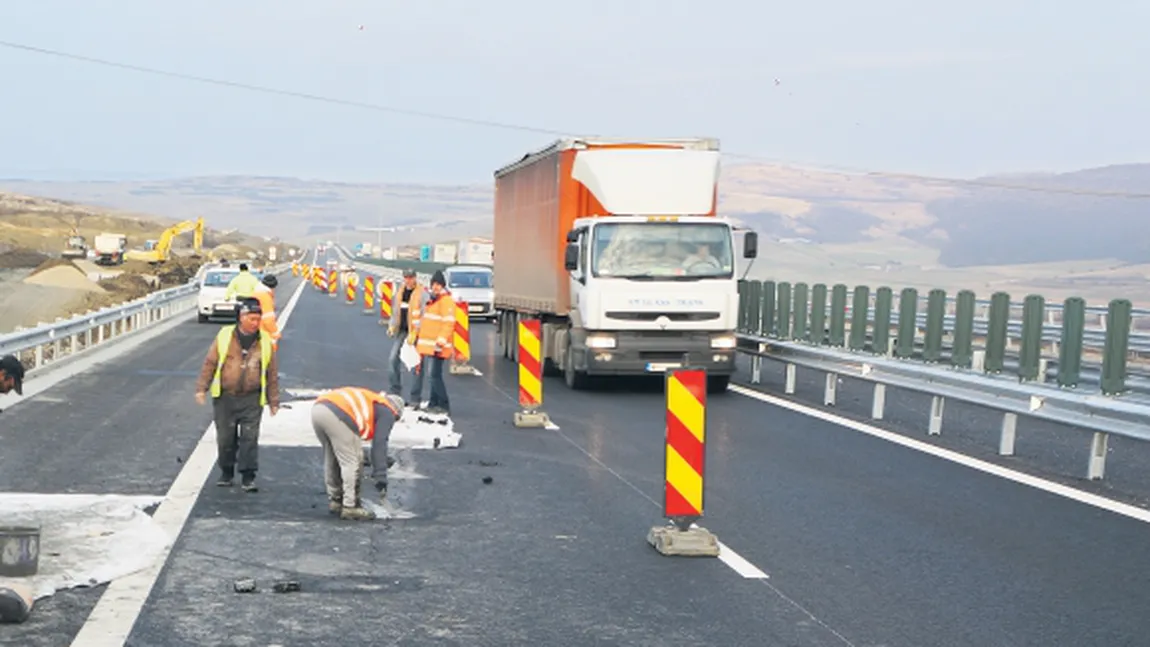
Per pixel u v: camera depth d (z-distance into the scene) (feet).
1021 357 65.46
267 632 22.79
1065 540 32.14
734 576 27.86
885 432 53.47
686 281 67.10
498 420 56.29
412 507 35.35
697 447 30.40
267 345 37.04
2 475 38.37
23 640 21.71
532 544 30.83
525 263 83.92
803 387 74.54
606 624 23.80
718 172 70.49
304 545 30.22
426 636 22.79
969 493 38.93
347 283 195.72
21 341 66.95
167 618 23.47
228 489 37.22
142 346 97.91
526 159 82.94
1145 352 79.51
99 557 27.68
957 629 23.86
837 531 32.99
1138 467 45.29
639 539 31.63
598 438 50.62
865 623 24.17
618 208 69.26
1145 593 26.78
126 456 42.83
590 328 66.80
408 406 59.47
